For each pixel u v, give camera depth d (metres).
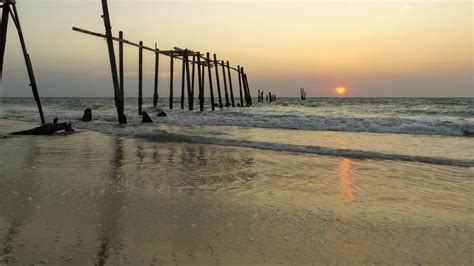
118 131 11.98
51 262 2.55
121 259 2.62
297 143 9.38
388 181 5.24
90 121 17.12
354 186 4.96
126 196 4.33
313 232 3.22
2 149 8.15
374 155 7.33
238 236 3.10
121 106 14.84
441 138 10.55
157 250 2.79
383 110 28.58
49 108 34.56
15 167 6.09
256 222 3.46
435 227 3.37
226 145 8.87
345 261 2.65
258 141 9.41
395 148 8.54
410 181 5.25
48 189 4.62
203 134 11.43
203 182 5.12
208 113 22.91
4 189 4.60
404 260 2.67
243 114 21.80
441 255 2.76
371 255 2.75
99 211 3.74
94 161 6.71
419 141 9.84
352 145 9.05
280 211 3.82
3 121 17.36
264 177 5.48
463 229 3.31
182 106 26.38
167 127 13.86
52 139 10.02
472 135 11.22
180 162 6.68
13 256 2.65
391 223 3.47
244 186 4.92
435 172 5.85
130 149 8.21
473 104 39.44
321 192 4.64
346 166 6.34
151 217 3.57
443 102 47.34
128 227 3.28
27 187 4.71
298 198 4.34
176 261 2.61
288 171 5.91
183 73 25.84
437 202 4.21
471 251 2.82
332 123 14.25
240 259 2.66
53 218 3.50
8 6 11.66
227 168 6.14
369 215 3.71
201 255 2.71
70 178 5.28
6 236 3.04
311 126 13.74
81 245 2.87
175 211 3.78
